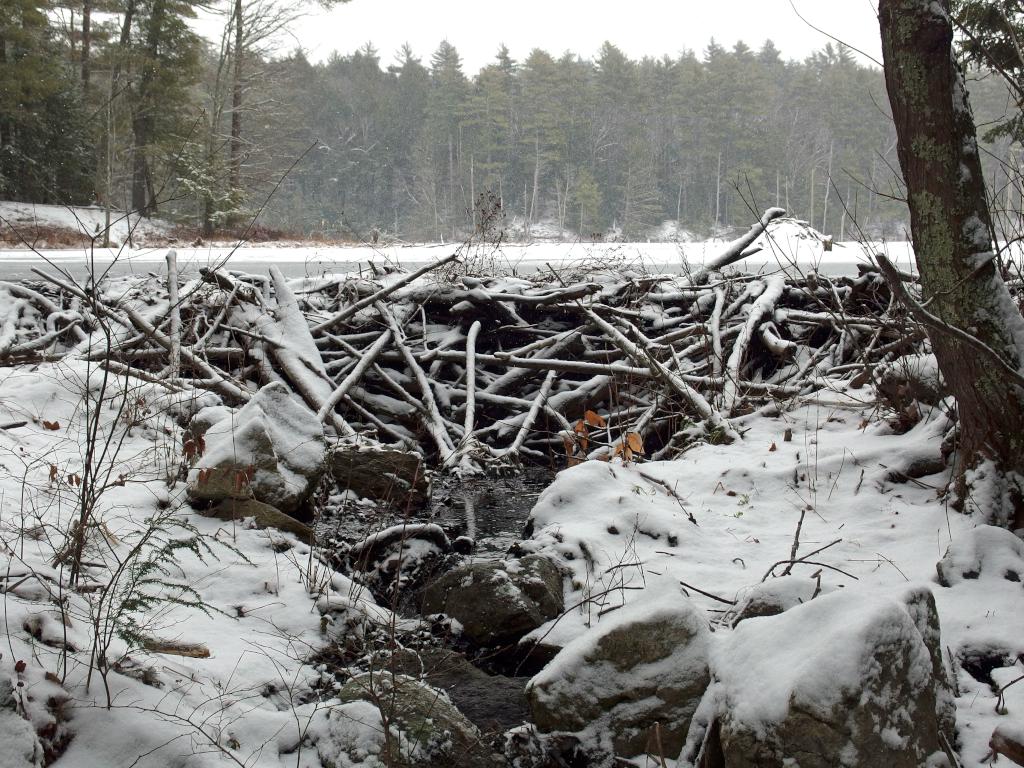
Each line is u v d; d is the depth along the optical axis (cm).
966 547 470
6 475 556
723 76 8525
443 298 1078
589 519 580
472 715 407
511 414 1009
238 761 318
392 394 1003
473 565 510
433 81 10088
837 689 278
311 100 8488
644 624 365
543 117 8231
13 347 946
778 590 412
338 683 412
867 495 602
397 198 8519
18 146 3600
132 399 742
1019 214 648
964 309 497
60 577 410
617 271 1205
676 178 8500
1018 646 399
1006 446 515
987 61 549
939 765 300
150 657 371
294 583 493
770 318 999
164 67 3841
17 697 293
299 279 1173
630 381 970
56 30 4162
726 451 722
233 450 576
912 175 506
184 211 3469
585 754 356
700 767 316
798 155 7856
